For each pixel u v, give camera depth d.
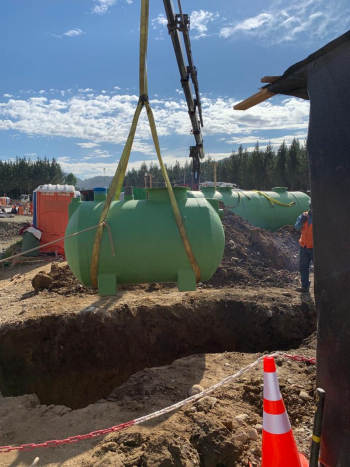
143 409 3.71
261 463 2.70
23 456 3.11
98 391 6.12
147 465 2.76
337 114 2.09
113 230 4.68
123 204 4.95
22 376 5.97
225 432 3.05
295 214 15.46
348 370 2.04
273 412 2.48
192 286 4.84
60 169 84.31
